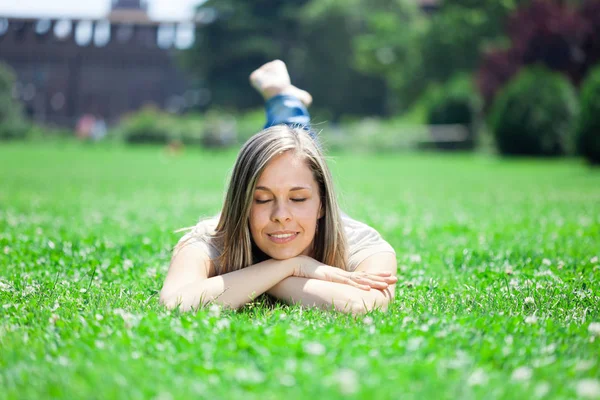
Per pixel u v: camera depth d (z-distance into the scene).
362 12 58.06
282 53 58.88
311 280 3.03
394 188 12.95
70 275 3.93
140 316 2.62
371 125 36.84
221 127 35.38
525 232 6.04
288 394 1.77
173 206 8.89
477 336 2.38
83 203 9.14
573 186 13.00
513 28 33.84
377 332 2.43
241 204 3.06
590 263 4.32
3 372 2.00
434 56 45.47
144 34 70.88
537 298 3.23
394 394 1.75
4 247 4.68
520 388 1.86
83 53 70.69
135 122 40.00
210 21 58.81
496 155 27.72
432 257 4.74
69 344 2.24
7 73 41.41
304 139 3.11
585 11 31.41
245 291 2.95
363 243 3.44
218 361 2.08
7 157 24.02
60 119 69.44
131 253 4.67
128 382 1.86
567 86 24.88
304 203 3.05
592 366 2.06
